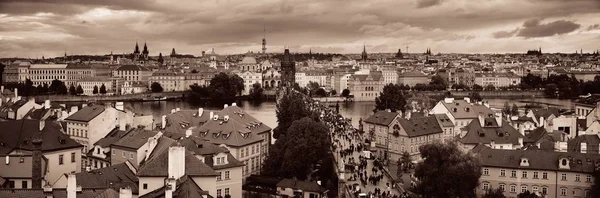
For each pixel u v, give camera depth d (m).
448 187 155.75
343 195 160.38
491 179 171.38
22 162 146.50
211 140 190.25
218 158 152.50
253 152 199.38
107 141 185.25
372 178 181.00
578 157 166.00
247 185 182.12
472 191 158.12
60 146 163.75
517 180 168.50
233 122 198.62
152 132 175.88
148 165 125.44
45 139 162.25
